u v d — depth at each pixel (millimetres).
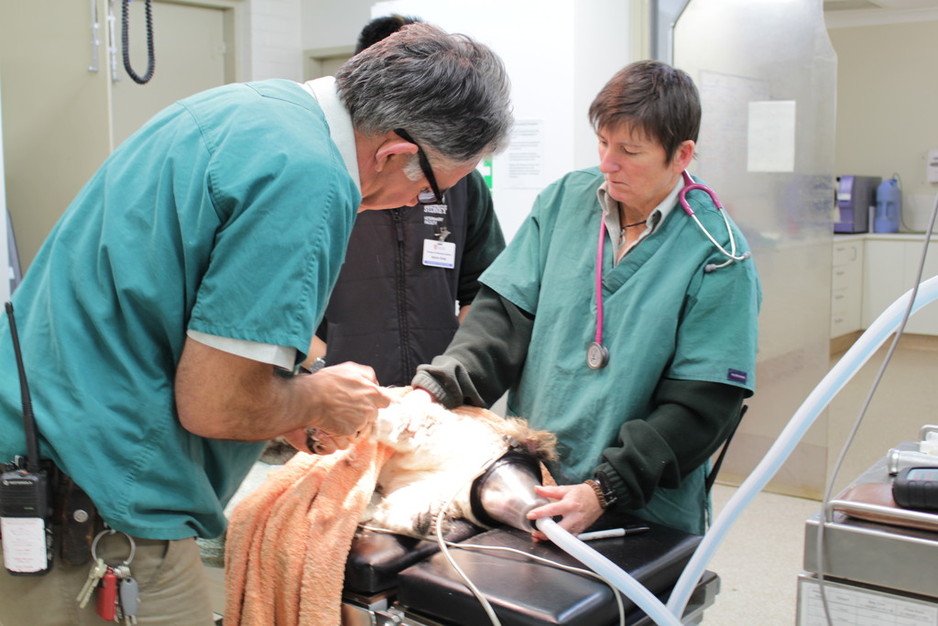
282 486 1458
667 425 1501
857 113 7504
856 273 6875
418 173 1192
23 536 1100
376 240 2260
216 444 1229
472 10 3285
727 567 3057
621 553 1343
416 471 1547
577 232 1745
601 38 3314
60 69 2775
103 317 1102
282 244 1040
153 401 1111
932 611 996
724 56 3652
